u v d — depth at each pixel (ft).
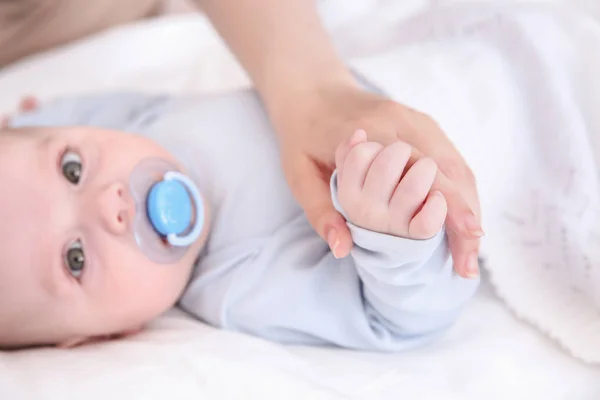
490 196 2.24
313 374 1.87
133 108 2.92
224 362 1.82
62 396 1.62
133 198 2.10
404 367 1.98
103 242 2.03
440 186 1.59
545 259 2.19
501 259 2.19
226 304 2.19
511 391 1.93
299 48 2.29
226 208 2.31
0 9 3.56
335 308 2.09
